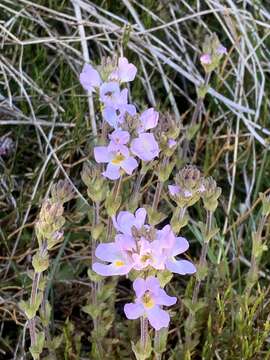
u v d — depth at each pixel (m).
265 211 0.15
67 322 0.15
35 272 0.12
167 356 0.16
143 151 0.13
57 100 0.19
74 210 0.18
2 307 0.16
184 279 0.17
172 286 0.17
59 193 0.13
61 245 0.17
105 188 0.13
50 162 0.18
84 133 0.18
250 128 0.19
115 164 0.13
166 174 0.14
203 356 0.15
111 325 0.15
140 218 0.11
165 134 0.14
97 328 0.15
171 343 0.16
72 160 0.19
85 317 0.17
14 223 0.18
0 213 0.18
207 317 0.16
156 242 0.10
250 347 0.14
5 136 0.19
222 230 0.18
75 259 0.17
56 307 0.17
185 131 0.19
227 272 0.16
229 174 0.19
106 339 0.15
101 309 0.15
